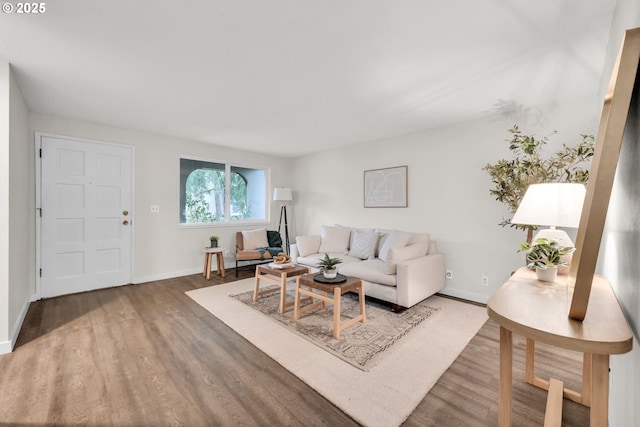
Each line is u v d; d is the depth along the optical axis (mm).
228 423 1482
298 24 1732
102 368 1960
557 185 1732
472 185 3422
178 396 1683
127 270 4000
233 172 5383
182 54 2062
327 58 2111
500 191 2846
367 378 1860
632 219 963
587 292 917
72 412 1547
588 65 2156
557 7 1561
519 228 2838
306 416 1536
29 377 1853
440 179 3705
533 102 2885
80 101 2941
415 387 1771
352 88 2611
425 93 2701
